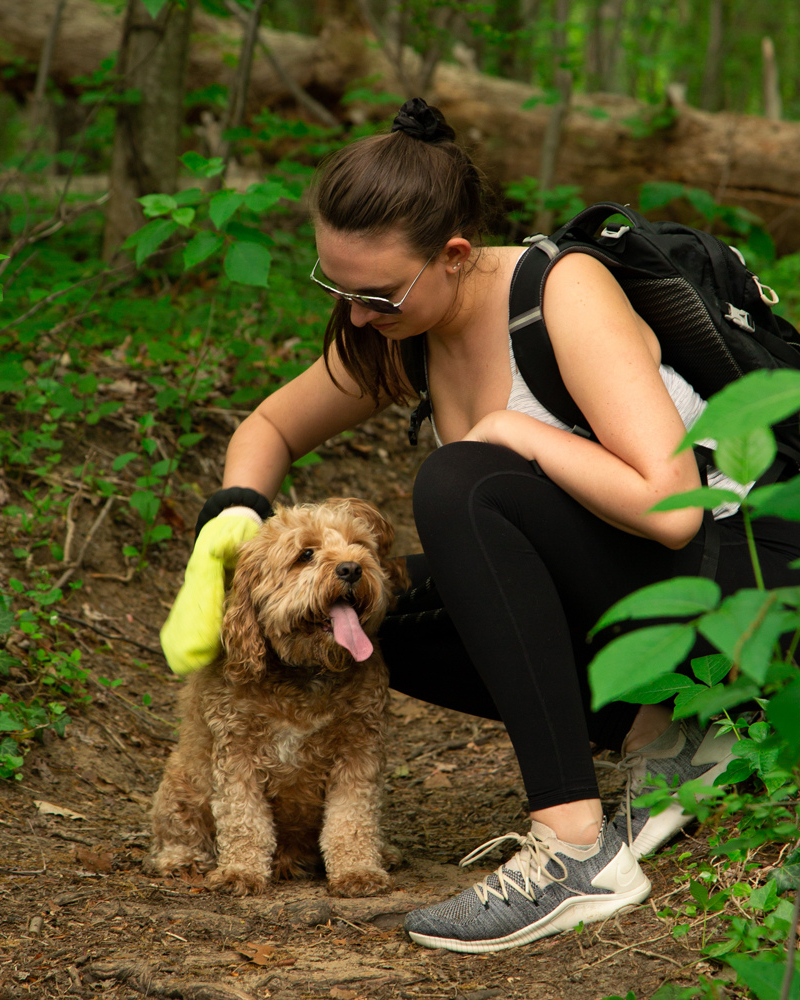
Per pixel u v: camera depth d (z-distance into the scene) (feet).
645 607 3.51
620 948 6.21
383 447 19.80
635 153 26.86
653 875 7.13
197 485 16.69
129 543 15.33
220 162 12.12
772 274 25.08
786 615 3.33
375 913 7.32
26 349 16.66
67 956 6.70
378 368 8.41
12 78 26.73
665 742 7.61
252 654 8.06
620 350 6.66
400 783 11.68
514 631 6.64
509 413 7.15
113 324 19.08
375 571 8.37
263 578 8.17
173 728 12.57
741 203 26.55
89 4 26.02
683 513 6.30
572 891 6.58
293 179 21.93
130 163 20.90
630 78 43.78
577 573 7.07
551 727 6.62
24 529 14.01
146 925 7.17
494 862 8.82
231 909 7.58
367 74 27.12
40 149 26.89
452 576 6.79
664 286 7.20
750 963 4.43
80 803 10.24
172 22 20.77
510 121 27.09
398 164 7.02
